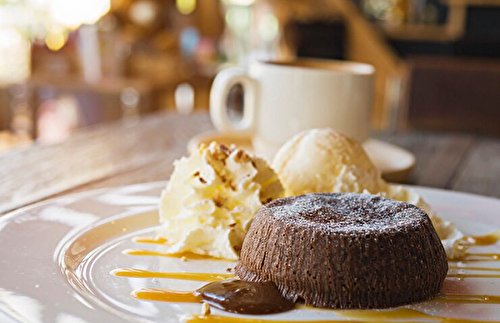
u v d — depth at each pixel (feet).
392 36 6.58
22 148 1.83
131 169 1.70
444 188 1.68
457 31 6.24
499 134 3.75
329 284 1.12
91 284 1.15
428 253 1.15
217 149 1.34
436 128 3.86
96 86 3.99
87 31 4.26
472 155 1.98
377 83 6.63
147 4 4.71
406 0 6.52
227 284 1.15
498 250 1.31
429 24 6.53
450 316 1.11
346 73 1.67
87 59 4.29
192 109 4.80
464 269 1.24
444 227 1.34
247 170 1.31
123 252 1.25
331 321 1.09
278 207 1.21
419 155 1.96
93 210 1.35
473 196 1.50
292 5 6.60
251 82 1.72
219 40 6.68
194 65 4.90
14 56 4.75
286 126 1.70
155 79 4.23
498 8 6.06
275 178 1.34
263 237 1.18
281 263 1.14
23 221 1.28
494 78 3.73
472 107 3.79
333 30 6.43
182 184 1.32
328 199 1.24
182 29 5.34
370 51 6.59
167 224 1.30
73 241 1.24
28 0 4.95
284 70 1.68
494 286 1.19
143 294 1.13
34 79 4.19
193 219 1.28
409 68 3.91
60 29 4.76
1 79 4.27
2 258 1.16
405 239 1.14
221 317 1.09
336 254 1.12
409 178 1.74
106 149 1.87
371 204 1.22
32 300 1.05
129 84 3.98
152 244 1.29
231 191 1.30
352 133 1.71
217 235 1.26
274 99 1.70
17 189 1.52
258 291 1.13
